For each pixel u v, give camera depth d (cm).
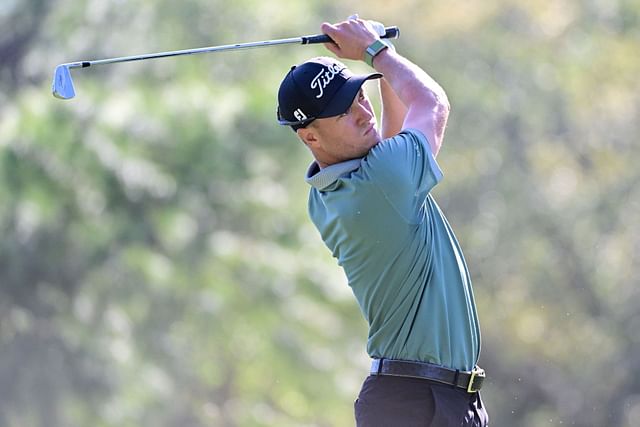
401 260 1339
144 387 4197
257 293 4269
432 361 1355
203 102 4244
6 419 4153
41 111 4003
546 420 7769
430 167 1339
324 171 1351
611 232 7869
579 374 7712
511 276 7962
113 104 4116
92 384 4162
